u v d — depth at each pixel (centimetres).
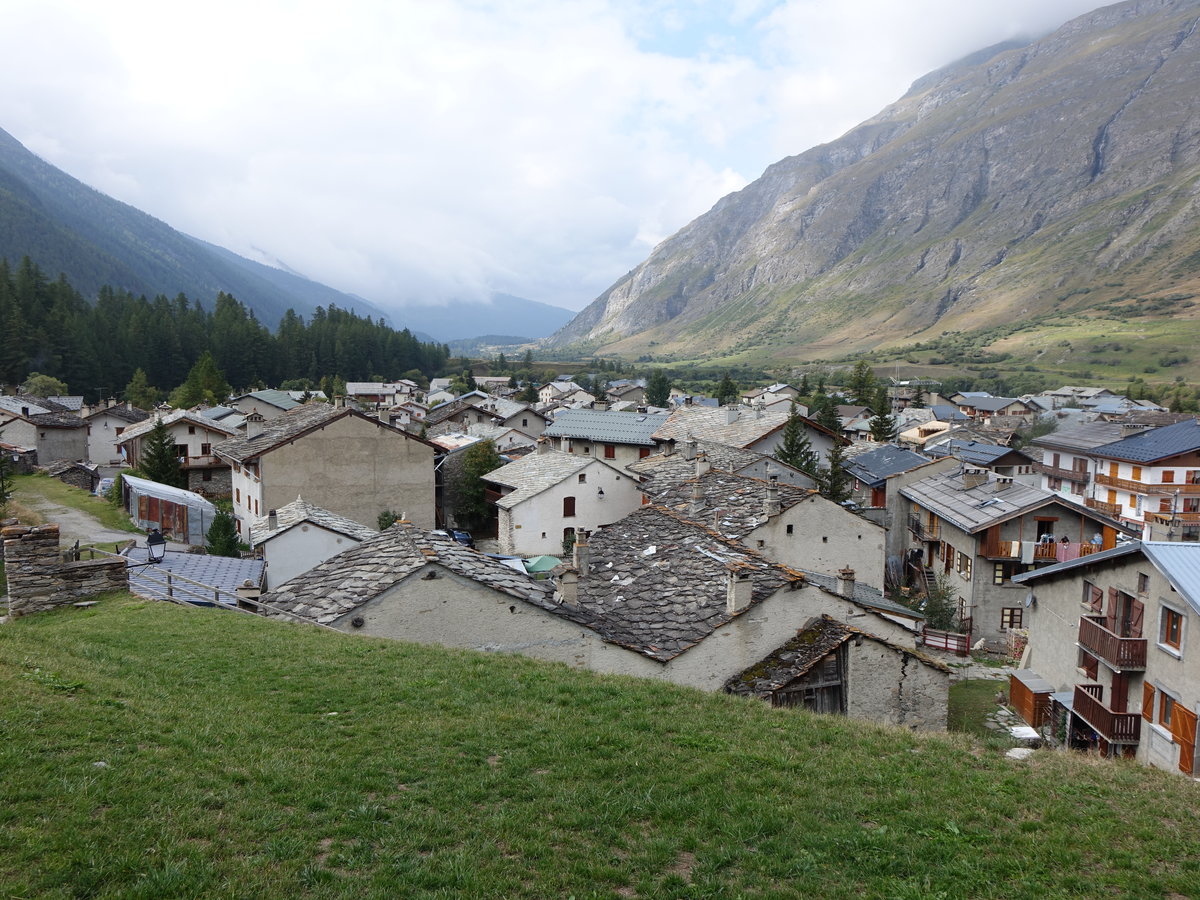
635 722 1645
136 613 2238
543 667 1992
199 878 930
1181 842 1277
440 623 2181
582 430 8138
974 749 1767
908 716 2544
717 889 1045
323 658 1870
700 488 4294
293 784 1216
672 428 7800
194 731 1366
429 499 6175
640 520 3344
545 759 1415
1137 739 2609
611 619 2492
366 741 1425
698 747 1539
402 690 1694
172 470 7425
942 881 1110
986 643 4581
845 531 3978
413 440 6103
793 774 1452
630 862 1102
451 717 1576
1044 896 1085
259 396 12300
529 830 1158
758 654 2450
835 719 1897
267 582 3609
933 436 11962
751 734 1658
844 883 1091
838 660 2478
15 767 1118
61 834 970
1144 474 7038
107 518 6062
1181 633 2434
